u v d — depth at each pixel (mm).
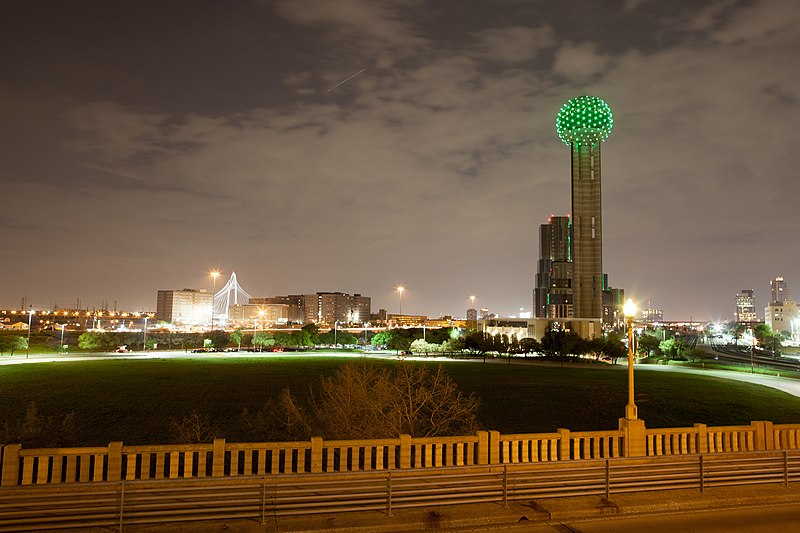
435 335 183375
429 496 13867
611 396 71250
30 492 12023
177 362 124375
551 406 64875
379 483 13844
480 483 14477
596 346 142625
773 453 16766
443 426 32250
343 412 29641
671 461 16719
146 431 49812
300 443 15375
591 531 13148
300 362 126875
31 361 120125
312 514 13070
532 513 13555
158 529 12055
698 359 148875
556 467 14766
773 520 14008
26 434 37719
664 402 67500
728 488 15828
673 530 13258
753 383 86125
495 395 71500
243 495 12984
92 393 71375
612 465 16047
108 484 11977
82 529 11875
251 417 50469
